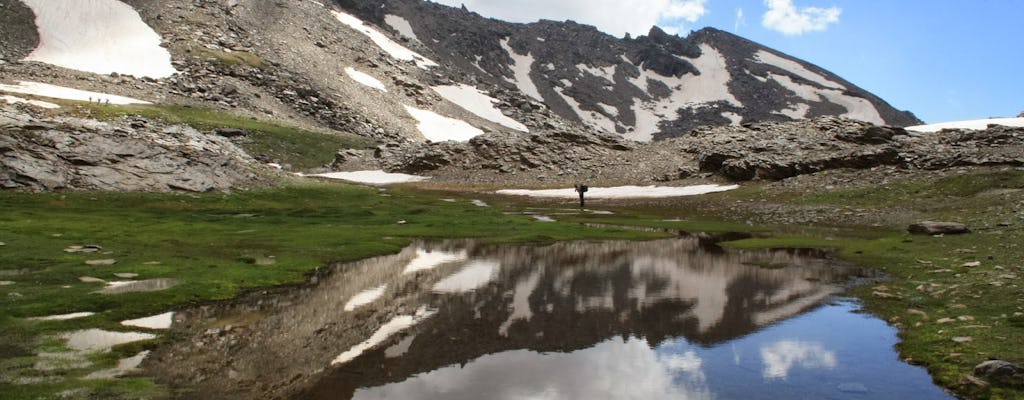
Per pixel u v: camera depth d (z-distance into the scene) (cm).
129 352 1712
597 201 8731
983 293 2302
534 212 7250
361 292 2630
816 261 3531
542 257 3744
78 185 5769
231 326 2030
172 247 3512
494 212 6956
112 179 6016
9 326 1886
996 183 6169
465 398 1433
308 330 2009
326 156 14375
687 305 2408
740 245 4294
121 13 19025
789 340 1914
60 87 14062
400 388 1495
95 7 18738
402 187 11450
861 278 2972
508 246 4266
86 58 16412
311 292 2608
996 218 4716
